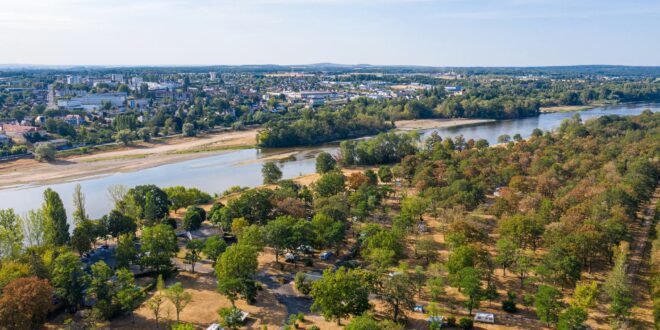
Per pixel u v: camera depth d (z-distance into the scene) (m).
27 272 123.06
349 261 148.50
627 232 155.25
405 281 117.06
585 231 139.62
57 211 156.50
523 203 181.00
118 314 120.81
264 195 185.88
